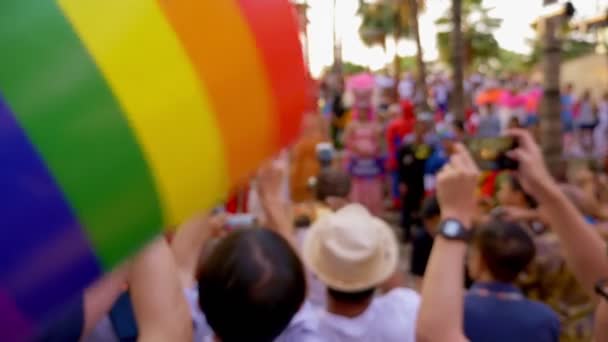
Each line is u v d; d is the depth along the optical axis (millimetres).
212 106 936
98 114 810
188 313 1270
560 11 5543
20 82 774
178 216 920
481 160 1715
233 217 2643
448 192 1533
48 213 762
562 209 1673
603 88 22625
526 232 2529
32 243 751
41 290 764
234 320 1556
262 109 1021
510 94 18047
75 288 804
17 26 792
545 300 3156
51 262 768
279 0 1083
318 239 2307
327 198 4035
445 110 20578
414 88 20938
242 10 1005
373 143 8359
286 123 1087
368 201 8406
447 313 1443
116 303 1695
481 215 3518
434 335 1424
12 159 749
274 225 2346
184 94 899
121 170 827
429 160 7793
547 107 6129
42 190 760
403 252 7680
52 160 771
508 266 2459
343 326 2199
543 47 6176
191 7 938
